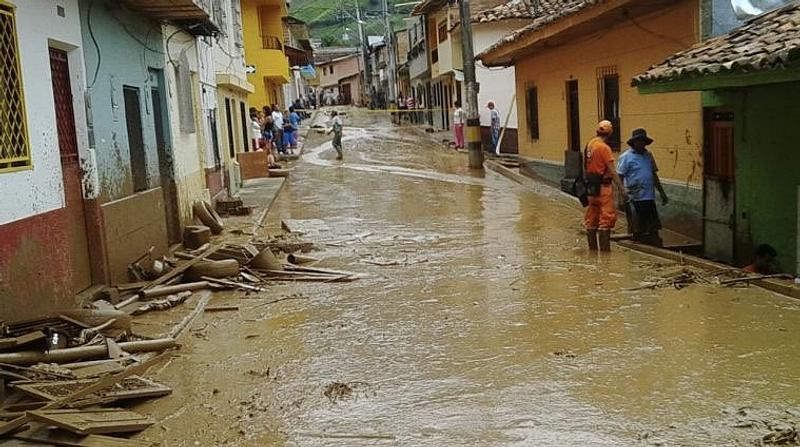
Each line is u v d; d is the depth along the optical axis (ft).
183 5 36.11
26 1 23.91
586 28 50.44
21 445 16.03
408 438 16.42
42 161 24.38
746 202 34.50
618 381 19.20
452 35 112.06
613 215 36.42
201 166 51.78
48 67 25.41
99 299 28.14
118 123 33.17
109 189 31.42
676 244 39.22
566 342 22.58
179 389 19.93
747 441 15.58
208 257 34.22
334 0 327.06
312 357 22.33
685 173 41.01
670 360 20.57
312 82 325.62
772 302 26.03
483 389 19.07
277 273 33.63
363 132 142.00
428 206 55.47
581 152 57.16
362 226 47.55
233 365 21.84
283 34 141.69
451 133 126.72
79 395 17.99
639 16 45.24
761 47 28.50
